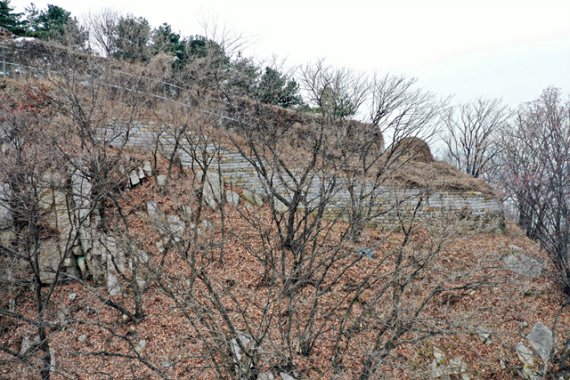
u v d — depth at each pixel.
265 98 15.62
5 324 10.62
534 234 17.52
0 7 24.19
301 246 10.88
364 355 9.61
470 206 17.33
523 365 11.34
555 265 14.04
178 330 10.50
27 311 10.96
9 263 11.19
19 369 9.83
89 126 11.23
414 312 9.38
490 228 15.10
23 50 16.78
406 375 10.34
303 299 11.16
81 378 9.44
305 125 15.76
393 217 15.24
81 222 10.40
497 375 11.07
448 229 11.09
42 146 10.93
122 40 19.41
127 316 10.80
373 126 14.27
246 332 9.98
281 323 9.57
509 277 12.09
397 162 17.23
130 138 15.00
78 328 10.59
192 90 14.85
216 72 13.54
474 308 11.35
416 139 17.09
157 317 10.81
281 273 10.34
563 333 12.52
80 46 17.00
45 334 9.51
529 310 12.07
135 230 12.31
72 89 11.46
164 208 13.08
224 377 8.88
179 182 14.16
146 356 9.87
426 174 17.34
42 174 11.00
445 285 11.09
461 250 14.32
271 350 8.43
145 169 14.41
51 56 15.33
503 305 11.91
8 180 10.13
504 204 21.28
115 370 9.63
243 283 11.73
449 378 10.73
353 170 14.12
